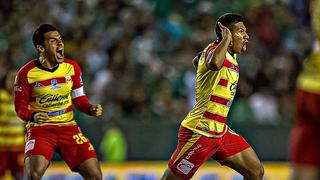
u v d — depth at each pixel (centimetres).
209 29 5022
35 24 5234
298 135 1106
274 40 5022
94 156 2178
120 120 4022
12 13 5441
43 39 2161
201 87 2053
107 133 3984
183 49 4853
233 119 4222
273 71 4609
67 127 2194
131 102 4316
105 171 3884
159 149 3991
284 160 3991
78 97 2231
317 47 1121
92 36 5044
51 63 2191
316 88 1086
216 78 2023
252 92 4459
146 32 5025
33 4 5466
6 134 3328
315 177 1085
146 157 3988
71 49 4922
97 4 5306
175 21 5084
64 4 5369
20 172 3391
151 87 4459
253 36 4997
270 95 4438
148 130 3997
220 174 3772
